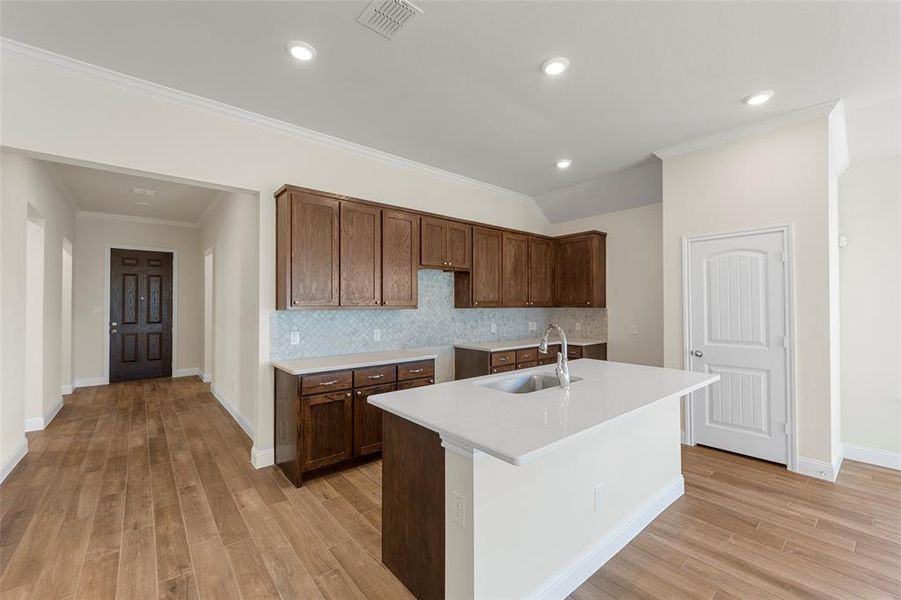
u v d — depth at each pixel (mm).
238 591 1836
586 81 2639
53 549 2137
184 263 7012
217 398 5395
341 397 3102
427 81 2641
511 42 2242
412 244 3820
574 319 5512
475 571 1508
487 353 4309
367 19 2061
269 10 1991
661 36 2186
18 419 3326
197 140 2900
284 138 3324
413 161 4141
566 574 1864
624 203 4887
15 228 3203
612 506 2178
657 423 2545
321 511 2547
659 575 1961
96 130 2523
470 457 1502
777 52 2320
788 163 3115
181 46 2281
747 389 3332
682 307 3678
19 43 2240
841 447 3393
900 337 3221
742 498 2705
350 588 1860
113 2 1934
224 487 2875
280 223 3199
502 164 4230
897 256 3254
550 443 1352
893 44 2232
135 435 3961
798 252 3078
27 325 4086
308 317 3506
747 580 1914
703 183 3564
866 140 3211
